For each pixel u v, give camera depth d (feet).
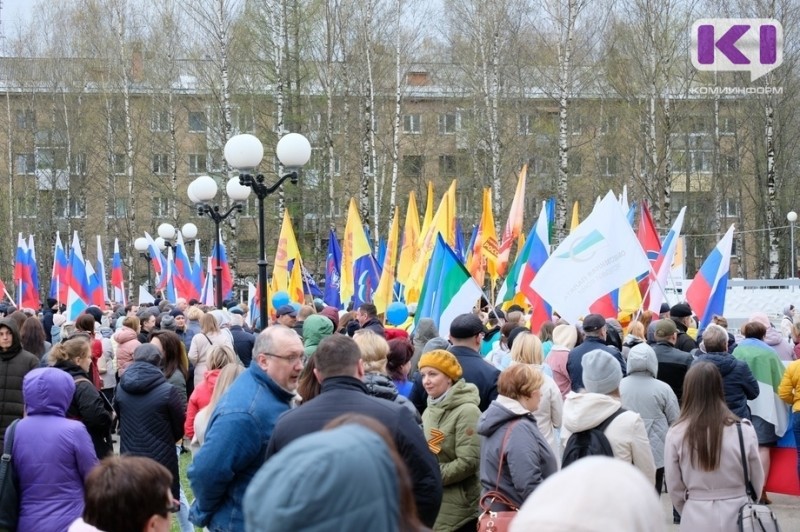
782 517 32.63
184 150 154.10
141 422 26.89
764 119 128.47
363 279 59.16
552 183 144.97
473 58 134.31
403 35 136.15
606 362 20.57
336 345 16.49
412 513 8.45
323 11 128.47
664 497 34.94
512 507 19.26
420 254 55.52
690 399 20.34
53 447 19.97
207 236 151.74
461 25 133.90
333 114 132.98
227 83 124.67
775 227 120.06
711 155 143.74
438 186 153.89
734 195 150.20
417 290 54.44
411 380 30.01
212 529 17.07
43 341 35.68
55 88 150.71
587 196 144.56
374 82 130.93
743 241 138.62
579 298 40.22
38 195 154.20
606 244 40.42
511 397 19.74
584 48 135.95
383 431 8.84
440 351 21.26
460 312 38.68
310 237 142.82
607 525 6.11
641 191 137.90
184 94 142.72
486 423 19.62
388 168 146.41
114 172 145.69
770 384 33.42
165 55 141.59
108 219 154.61
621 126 135.13
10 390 27.94
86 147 150.92
